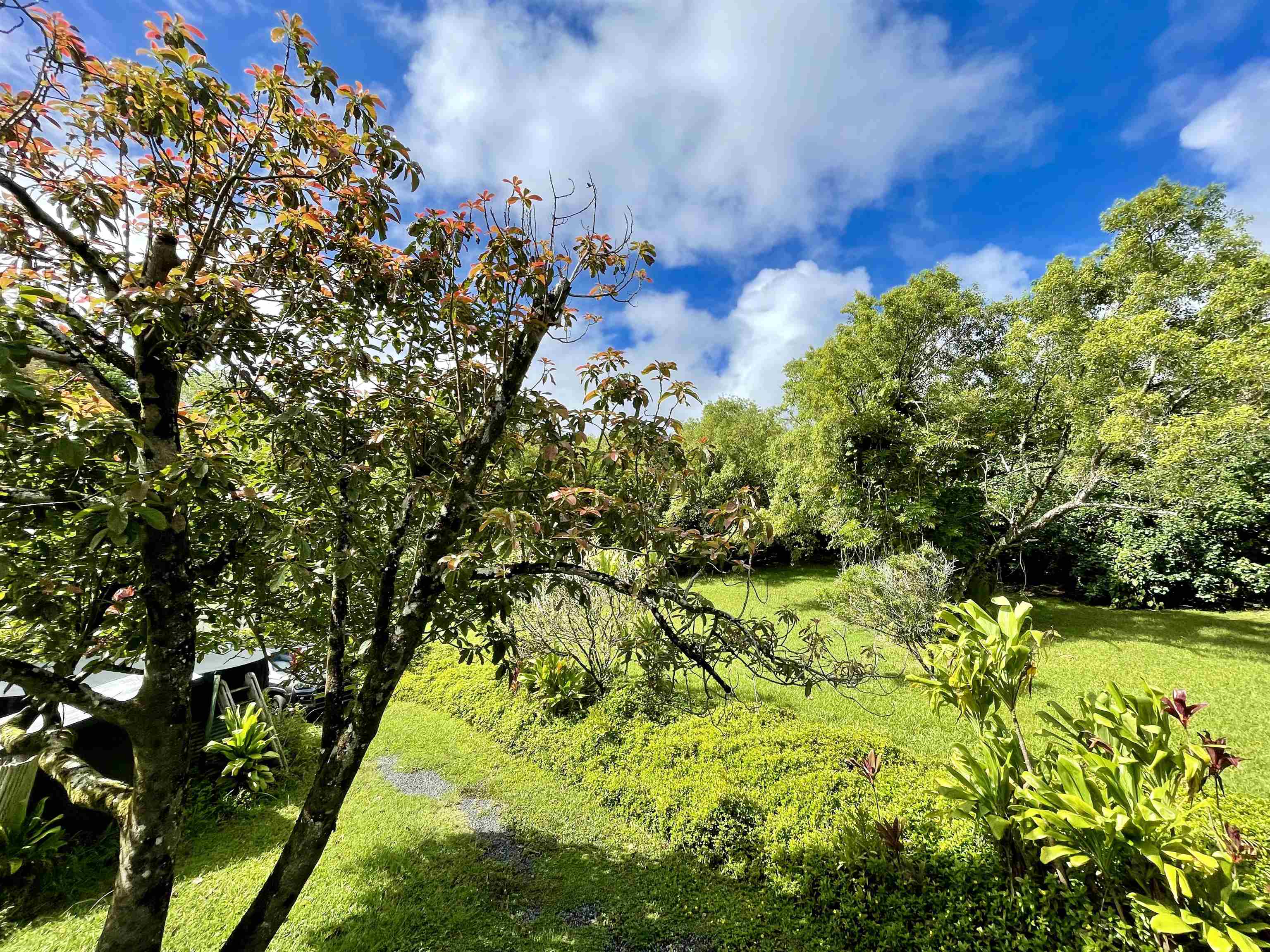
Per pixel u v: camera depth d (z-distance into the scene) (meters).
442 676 7.93
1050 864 3.12
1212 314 8.14
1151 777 2.72
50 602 2.23
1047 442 11.33
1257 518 9.73
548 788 5.42
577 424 2.95
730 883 4.02
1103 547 11.60
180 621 2.21
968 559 11.39
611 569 3.79
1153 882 2.59
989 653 3.38
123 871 2.05
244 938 2.20
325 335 2.85
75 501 1.99
